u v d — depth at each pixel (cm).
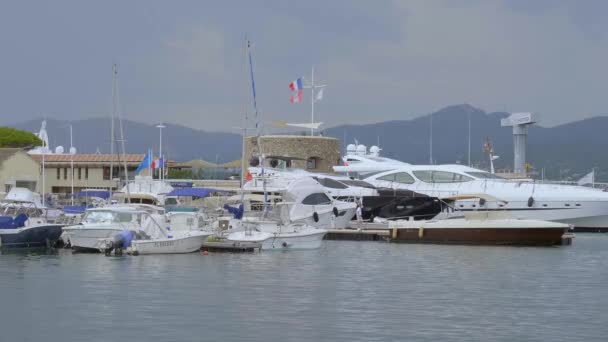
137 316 2725
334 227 5878
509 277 3719
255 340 2394
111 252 4497
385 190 6400
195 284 3425
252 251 4744
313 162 7894
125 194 6438
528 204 6231
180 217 4756
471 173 6538
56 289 3269
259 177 6034
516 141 10062
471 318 2723
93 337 2430
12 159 8006
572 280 3628
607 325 2630
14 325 2583
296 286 3397
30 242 4794
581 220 6259
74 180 9300
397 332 2503
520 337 2453
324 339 2406
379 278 3659
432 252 4828
